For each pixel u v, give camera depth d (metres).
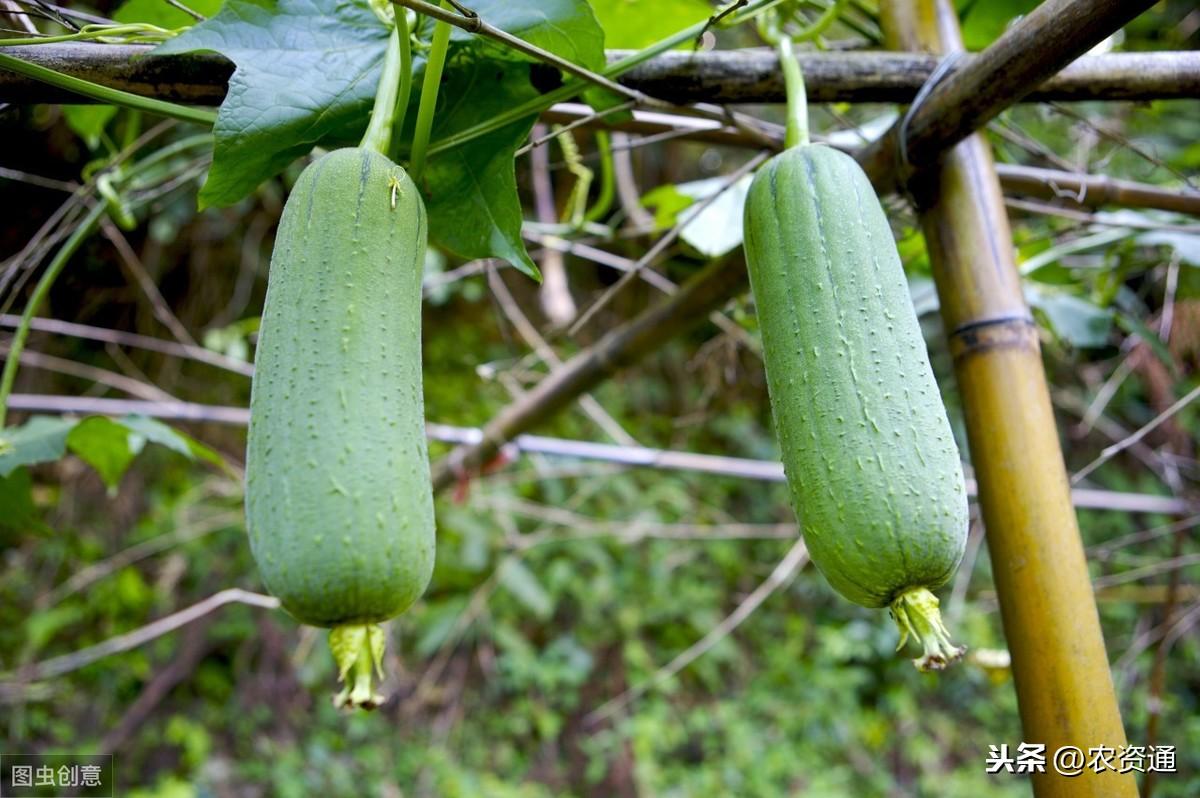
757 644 3.78
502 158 0.87
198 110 0.87
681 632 3.71
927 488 0.74
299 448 0.70
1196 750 2.97
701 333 4.18
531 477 3.09
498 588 3.54
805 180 0.79
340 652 0.70
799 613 3.86
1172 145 2.74
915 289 1.53
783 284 0.78
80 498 3.38
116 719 3.07
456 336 4.06
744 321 1.65
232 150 0.82
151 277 3.33
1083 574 0.87
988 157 0.96
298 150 0.84
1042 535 0.87
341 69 0.84
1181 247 1.47
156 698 3.13
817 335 0.76
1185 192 1.16
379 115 0.79
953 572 0.75
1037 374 0.91
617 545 3.74
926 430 0.75
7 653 3.04
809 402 0.76
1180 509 1.92
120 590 3.22
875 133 1.37
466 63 0.87
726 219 1.37
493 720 3.37
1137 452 3.01
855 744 3.47
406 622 3.36
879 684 3.70
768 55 0.92
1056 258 1.57
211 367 3.62
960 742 3.54
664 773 3.36
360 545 0.69
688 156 3.69
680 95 0.93
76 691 3.07
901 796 3.39
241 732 3.16
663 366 4.24
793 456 0.76
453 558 3.49
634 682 3.54
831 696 3.58
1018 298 0.92
